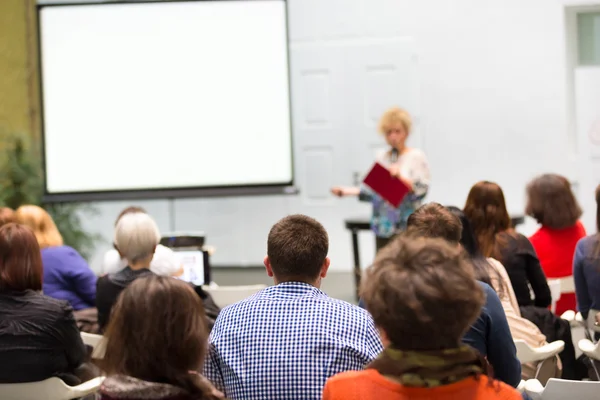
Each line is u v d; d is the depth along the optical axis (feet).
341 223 24.64
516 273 10.54
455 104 23.57
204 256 12.73
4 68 23.36
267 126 22.06
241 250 25.46
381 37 23.85
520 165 23.32
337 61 24.17
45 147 22.09
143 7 21.84
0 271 8.54
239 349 6.37
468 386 4.34
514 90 23.24
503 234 10.65
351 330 6.38
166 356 4.82
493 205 10.64
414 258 4.38
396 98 23.90
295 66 24.40
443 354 4.29
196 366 4.96
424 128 23.80
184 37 21.93
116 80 21.98
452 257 4.39
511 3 23.06
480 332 7.06
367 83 24.06
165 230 25.88
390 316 4.30
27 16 24.25
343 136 24.32
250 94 22.02
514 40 23.12
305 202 24.82
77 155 22.09
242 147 22.16
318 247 6.77
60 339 8.62
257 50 21.90
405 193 15.61
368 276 4.51
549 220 12.57
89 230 25.93
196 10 21.88
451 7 23.38
